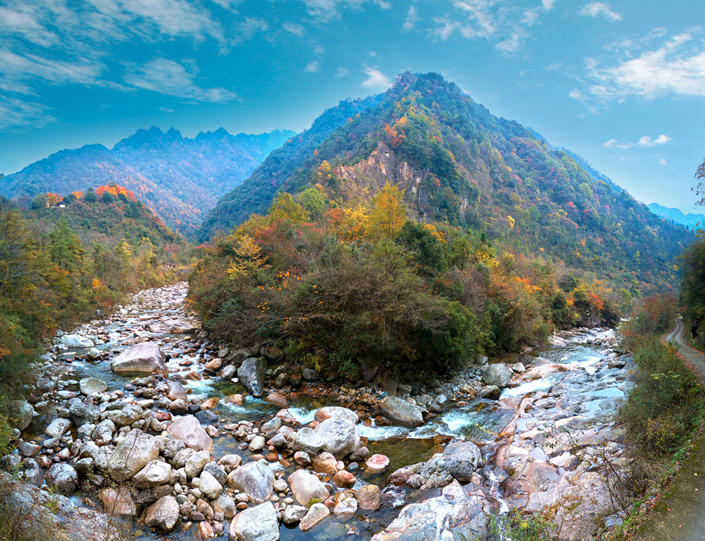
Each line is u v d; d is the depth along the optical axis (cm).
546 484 1086
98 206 12950
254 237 3372
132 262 7238
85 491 1046
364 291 2192
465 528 927
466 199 14775
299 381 2125
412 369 2320
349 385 2123
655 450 1010
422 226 3216
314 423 1625
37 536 718
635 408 1246
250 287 2622
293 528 1006
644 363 1537
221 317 2555
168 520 953
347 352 2131
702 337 3086
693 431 1000
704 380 1433
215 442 1413
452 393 2211
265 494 1106
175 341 2845
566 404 1848
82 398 1653
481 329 2978
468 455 1305
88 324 3394
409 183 13412
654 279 16300
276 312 2392
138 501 1011
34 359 1702
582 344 4494
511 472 1230
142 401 1623
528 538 723
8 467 1048
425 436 1591
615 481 864
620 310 8906
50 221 10369
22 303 2273
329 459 1288
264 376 2123
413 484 1190
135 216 13712
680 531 640
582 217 19525
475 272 3497
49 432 1314
